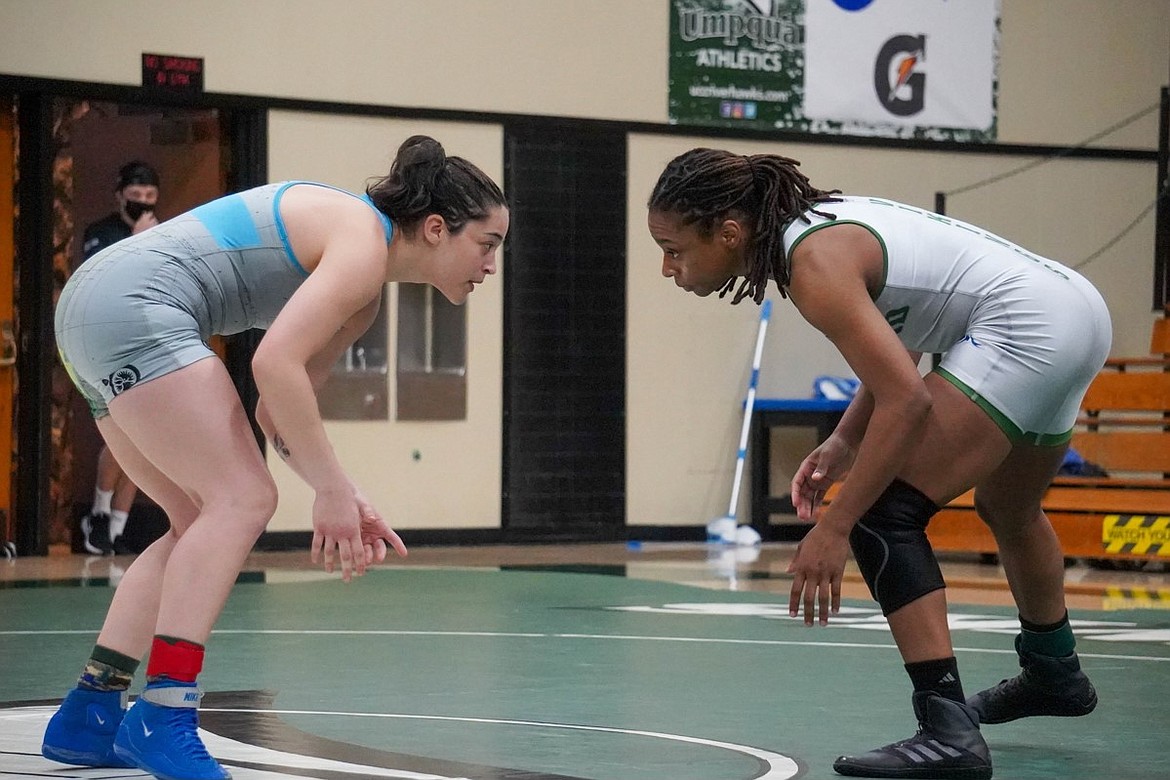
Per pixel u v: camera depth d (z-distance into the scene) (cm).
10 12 1479
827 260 475
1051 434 500
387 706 622
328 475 441
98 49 1509
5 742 524
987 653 800
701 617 971
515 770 485
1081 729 586
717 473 1750
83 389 485
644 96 1719
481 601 1070
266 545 1549
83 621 949
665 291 1730
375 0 1611
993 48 1852
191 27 1544
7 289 1516
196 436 450
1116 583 1253
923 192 1830
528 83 1672
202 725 573
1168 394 1491
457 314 1647
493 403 1659
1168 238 1639
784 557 1499
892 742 545
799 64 1775
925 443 480
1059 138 1884
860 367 470
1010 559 546
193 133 1611
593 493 1698
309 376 498
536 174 1673
